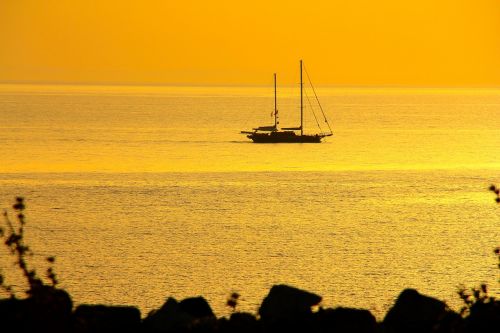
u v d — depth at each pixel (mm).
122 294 163000
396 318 50844
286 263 193750
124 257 198000
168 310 50469
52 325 46656
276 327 48875
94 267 186125
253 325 48562
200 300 53469
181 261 194375
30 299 47438
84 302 156000
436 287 170500
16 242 49969
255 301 156125
